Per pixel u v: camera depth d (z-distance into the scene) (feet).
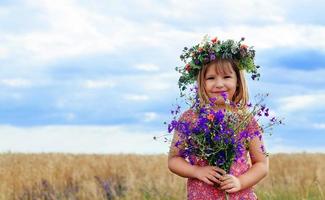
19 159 66.54
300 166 66.64
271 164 72.18
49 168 53.72
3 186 46.42
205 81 16.92
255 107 16.28
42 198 45.09
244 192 16.53
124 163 62.23
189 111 16.88
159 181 47.26
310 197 39.01
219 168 16.06
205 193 16.34
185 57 17.15
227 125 15.89
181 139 16.48
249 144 16.70
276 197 39.88
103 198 44.88
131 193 45.11
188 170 16.37
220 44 16.83
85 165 60.23
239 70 17.03
